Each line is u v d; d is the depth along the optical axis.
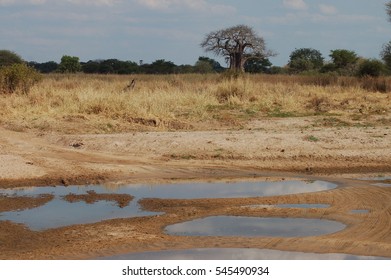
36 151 18.38
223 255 9.51
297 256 9.48
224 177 15.79
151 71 80.00
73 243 10.22
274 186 14.73
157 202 13.05
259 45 76.88
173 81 38.62
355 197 13.41
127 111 24.20
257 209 12.39
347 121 24.50
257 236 10.52
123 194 13.84
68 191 14.18
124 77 53.09
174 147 18.67
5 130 21.48
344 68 67.38
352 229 10.95
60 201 13.23
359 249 9.81
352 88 36.19
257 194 13.84
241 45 76.56
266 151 18.41
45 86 30.91
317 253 9.62
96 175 15.69
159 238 10.41
